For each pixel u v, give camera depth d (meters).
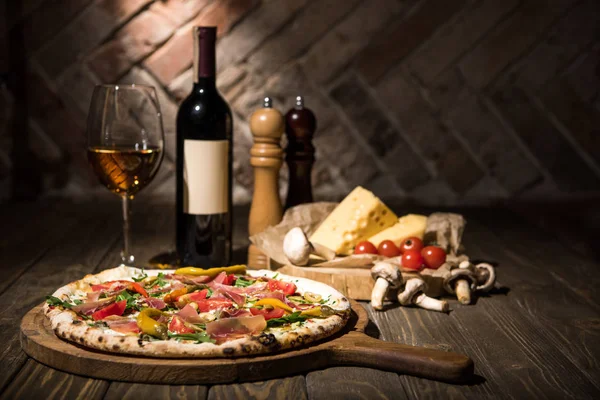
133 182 1.34
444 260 1.35
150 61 2.60
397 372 0.94
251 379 0.89
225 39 2.61
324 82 2.65
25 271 1.50
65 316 0.97
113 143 1.32
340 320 1.00
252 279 1.20
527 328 1.16
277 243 1.45
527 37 2.67
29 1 2.55
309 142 1.61
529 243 1.86
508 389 0.90
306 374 0.93
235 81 2.63
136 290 1.10
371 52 2.65
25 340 0.97
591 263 1.65
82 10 2.57
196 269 1.20
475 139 2.71
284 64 2.63
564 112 2.70
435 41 2.66
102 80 2.60
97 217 2.19
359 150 2.70
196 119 1.40
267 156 1.53
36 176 2.64
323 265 1.35
